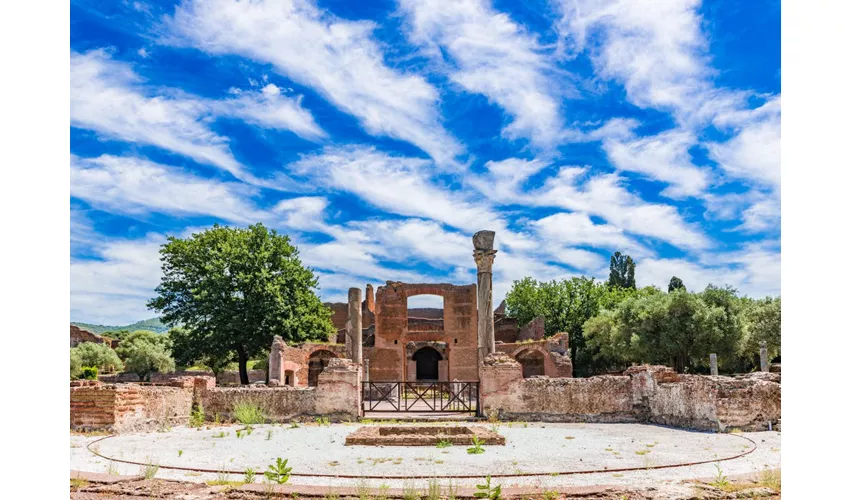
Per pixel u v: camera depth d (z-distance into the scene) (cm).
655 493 914
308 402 2425
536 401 2447
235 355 4791
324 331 4803
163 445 1631
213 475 1130
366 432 1739
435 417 2494
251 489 934
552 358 4594
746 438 1725
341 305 7319
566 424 2308
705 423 1992
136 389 2039
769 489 933
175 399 2294
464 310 5028
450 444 1616
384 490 930
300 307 4484
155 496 912
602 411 2416
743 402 1942
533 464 1264
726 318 4831
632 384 2431
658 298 5325
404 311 5022
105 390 1922
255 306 4319
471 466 1238
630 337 5244
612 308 6688
